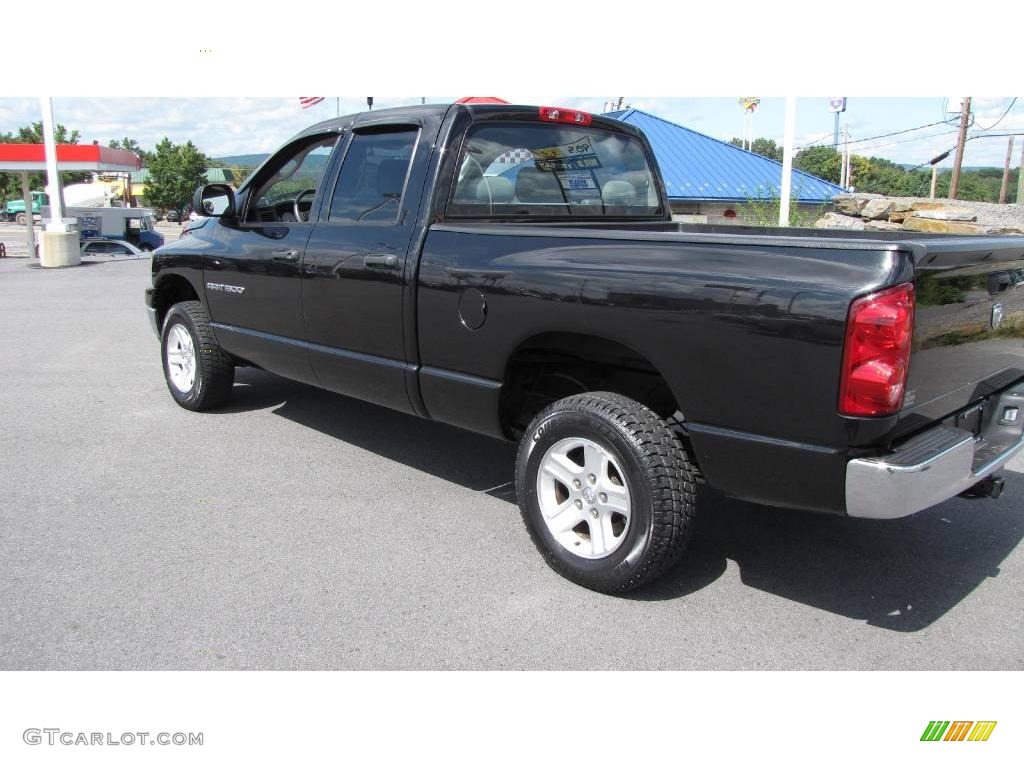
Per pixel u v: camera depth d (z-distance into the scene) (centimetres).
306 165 497
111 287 1545
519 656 300
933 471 279
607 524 338
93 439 540
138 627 314
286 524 409
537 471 356
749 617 328
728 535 405
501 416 382
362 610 329
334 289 445
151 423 577
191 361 596
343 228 446
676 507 318
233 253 524
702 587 352
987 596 347
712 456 310
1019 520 424
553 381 405
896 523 420
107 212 3644
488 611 329
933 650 308
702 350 302
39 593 338
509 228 370
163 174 7456
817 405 279
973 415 337
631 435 320
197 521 411
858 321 266
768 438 294
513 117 438
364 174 448
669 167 3241
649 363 354
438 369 399
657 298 311
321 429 566
